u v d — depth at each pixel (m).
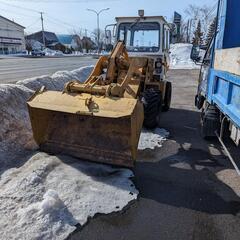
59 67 22.58
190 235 3.30
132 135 4.31
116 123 4.79
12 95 6.70
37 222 3.29
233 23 5.60
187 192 4.21
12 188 3.89
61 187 4.02
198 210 3.78
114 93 4.57
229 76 4.45
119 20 8.48
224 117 5.32
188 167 5.07
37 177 4.11
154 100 6.86
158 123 7.43
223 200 4.02
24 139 5.68
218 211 3.76
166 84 8.95
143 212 3.69
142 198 4.02
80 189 4.03
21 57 42.50
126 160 4.60
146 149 5.84
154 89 7.33
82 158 4.83
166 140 6.48
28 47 74.75
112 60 5.76
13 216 3.38
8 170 4.52
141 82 7.14
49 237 3.14
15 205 3.57
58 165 4.62
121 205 3.79
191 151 5.83
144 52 8.23
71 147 4.96
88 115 4.30
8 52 63.88
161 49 8.12
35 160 4.75
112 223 3.46
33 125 4.92
